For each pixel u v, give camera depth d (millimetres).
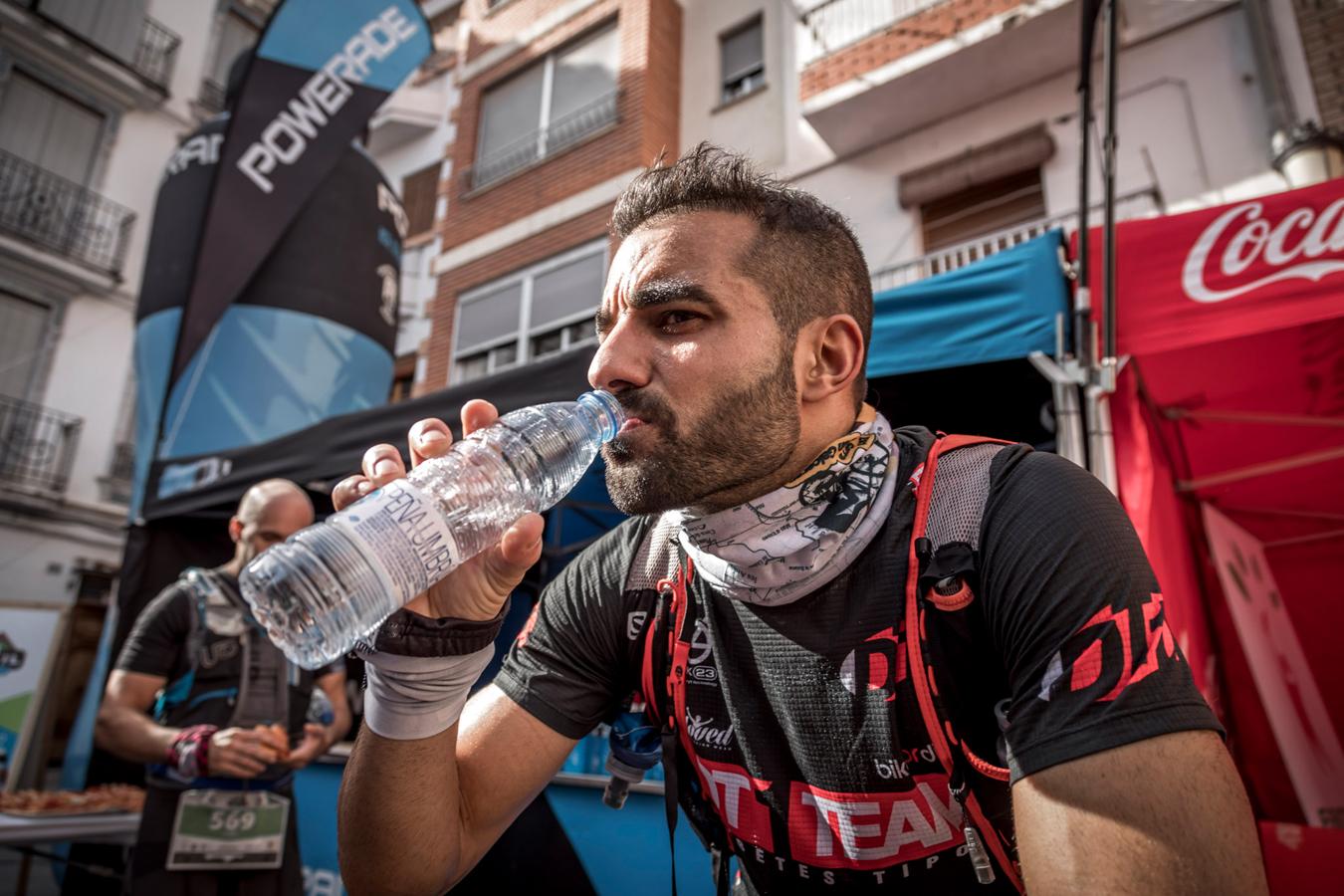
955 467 833
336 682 2469
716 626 899
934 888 799
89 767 4102
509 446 847
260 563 688
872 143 6410
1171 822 532
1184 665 623
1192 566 3121
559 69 8430
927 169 6043
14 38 11961
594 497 4055
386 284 6961
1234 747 3396
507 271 7969
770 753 846
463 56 9500
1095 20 2080
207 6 14500
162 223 6469
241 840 2008
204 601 2178
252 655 2174
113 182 13023
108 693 2057
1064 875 548
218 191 5176
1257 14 4805
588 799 2455
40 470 11805
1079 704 602
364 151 7227
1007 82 5797
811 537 796
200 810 1973
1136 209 5000
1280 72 4676
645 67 7492
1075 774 576
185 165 6551
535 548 742
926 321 2420
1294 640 3713
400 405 3061
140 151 13398
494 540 788
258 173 5305
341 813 798
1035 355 2225
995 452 837
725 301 788
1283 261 2090
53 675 4562
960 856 791
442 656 750
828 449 826
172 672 2160
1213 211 2225
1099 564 657
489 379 2816
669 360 785
